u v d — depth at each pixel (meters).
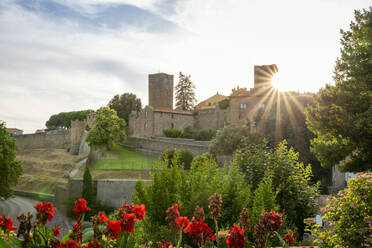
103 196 38.94
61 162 75.44
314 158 40.09
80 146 82.81
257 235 4.20
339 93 14.23
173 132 78.38
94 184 39.47
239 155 16.78
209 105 97.75
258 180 14.77
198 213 5.09
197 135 74.94
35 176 66.19
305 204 14.04
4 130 37.94
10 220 3.79
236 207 9.75
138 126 86.38
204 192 9.57
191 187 9.64
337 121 13.91
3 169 35.91
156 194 9.20
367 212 7.55
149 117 82.56
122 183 39.19
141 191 9.36
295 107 47.28
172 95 107.12
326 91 15.17
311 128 15.38
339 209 8.21
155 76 104.56
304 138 43.88
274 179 14.27
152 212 9.06
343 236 7.64
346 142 13.95
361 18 14.66
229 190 10.24
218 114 83.44
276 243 8.15
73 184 43.03
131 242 4.96
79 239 4.06
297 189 14.06
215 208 4.88
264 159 15.45
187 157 48.59
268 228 4.14
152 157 63.56
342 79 15.11
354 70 13.91
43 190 57.31
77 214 4.16
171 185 9.58
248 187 11.04
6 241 3.73
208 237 5.18
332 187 30.48
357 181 8.17
